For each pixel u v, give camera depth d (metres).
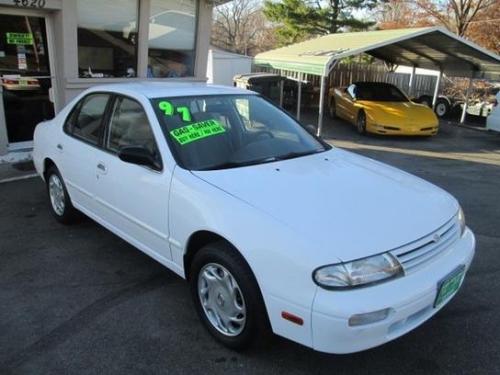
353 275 2.49
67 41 8.18
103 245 4.67
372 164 3.91
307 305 2.51
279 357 3.02
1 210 5.59
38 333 3.26
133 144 3.80
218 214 2.96
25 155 7.88
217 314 3.13
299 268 2.54
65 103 8.46
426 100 17.27
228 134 3.82
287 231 2.67
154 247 3.62
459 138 12.30
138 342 3.17
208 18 10.38
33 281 3.97
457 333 3.31
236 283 2.90
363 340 2.50
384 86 13.62
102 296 3.74
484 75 14.20
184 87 4.25
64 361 2.98
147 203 3.55
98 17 8.65
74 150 4.50
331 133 12.62
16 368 2.90
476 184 7.61
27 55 8.05
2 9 7.56
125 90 4.09
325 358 3.02
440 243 2.91
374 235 2.69
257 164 3.56
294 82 17.30
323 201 3.00
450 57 14.53
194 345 3.15
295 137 4.16
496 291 3.92
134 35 9.27
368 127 12.09
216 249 2.98
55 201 5.16
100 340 3.19
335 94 15.22
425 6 26.66
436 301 2.76
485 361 3.03
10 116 8.05
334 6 25.25
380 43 11.48
